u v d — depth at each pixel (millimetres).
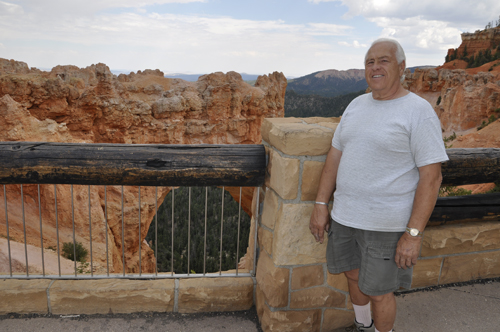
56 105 28281
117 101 33000
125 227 22094
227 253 30906
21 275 2619
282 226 2168
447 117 61469
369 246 1809
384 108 1716
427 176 1619
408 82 83000
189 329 2445
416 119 1614
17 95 26156
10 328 2371
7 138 16938
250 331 2469
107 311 2541
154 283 2596
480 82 62469
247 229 34719
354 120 1806
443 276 2975
